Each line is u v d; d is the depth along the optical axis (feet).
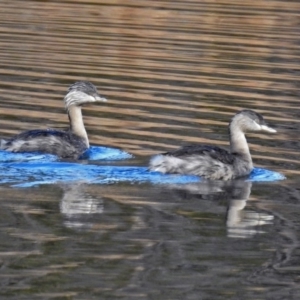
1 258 48.80
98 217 55.42
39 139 67.77
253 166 67.97
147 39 109.09
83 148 68.90
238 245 52.19
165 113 79.92
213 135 74.18
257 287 46.83
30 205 56.85
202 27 116.67
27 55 99.14
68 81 89.30
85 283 46.11
